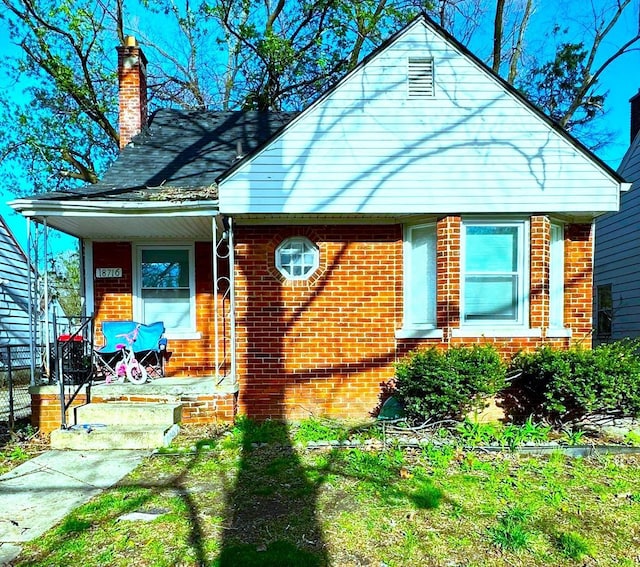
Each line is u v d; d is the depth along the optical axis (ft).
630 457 17.67
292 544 11.21
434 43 23.13
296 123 22.93
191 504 13.53
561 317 24.38
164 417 20.88
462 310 23.16
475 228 23.43
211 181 26.37
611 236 44.09
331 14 56.44
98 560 10.59
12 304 42.93
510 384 20.90
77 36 47.62
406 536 11.66
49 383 22.30
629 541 11.57
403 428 19.75
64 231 26.16
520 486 14.82
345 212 22.89
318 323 24.32
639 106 42.98
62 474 16.17
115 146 61.57
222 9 53.42
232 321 23.21
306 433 20.33
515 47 55.06
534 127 23.08
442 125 23.06
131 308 27.61
